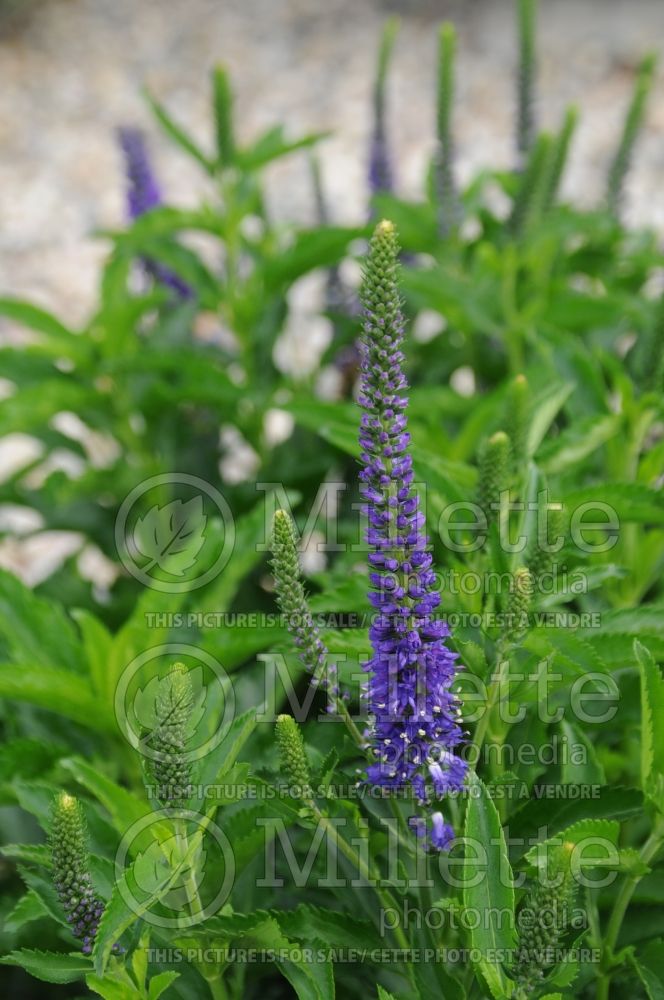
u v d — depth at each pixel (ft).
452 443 4.14
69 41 14.25
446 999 3.31
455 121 12.05
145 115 12.84
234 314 4.81
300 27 14.34
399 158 11.44
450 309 4.70
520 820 3.42
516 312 4.60
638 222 9.80
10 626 3.87
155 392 4.62
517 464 3.68
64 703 3.75
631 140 5.15
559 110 12.15
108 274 4.60
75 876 3.20
